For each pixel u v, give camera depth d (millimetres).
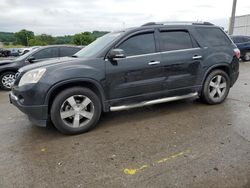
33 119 4008
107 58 4262
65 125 4043
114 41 4371
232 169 2914
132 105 4539
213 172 2871
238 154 3260
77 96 4074
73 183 2787
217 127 4219
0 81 8383
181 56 4855
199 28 5277
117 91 4359
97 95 4289
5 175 2986
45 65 4094
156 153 3383
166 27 4863
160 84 4711
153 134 4031
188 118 4723
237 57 5637
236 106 5391
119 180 2805
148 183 2725
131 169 3012
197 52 5055
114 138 3936
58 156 3412
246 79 9039
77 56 4750
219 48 5371
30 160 3326
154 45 4676
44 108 3887
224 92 5582
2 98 7168
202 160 3143
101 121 4727
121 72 4324
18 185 2785
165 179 2779
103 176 2895
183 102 5789
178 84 4922
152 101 4730
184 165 3045
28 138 4059
